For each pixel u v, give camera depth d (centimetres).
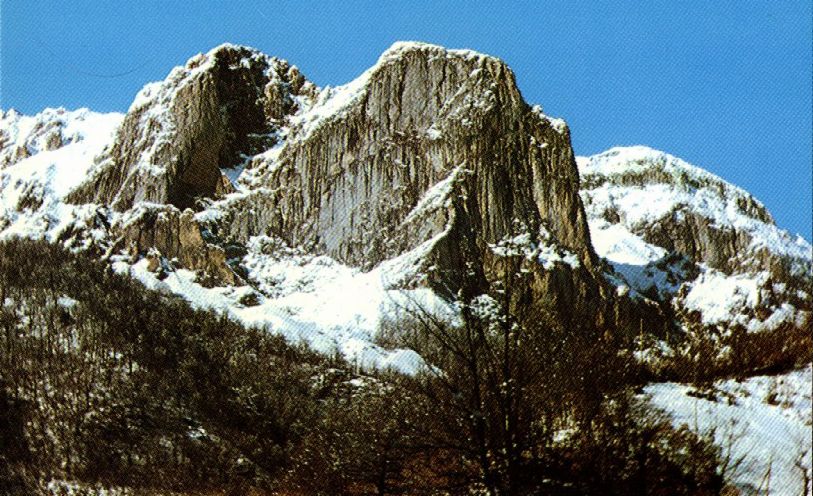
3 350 11194
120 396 10506
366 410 4619
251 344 12494
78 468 9450
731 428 3766
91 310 12444
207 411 10138
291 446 8294
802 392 3997
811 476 3447
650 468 3472
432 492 3666
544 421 3653
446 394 3769
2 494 9150
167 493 8806
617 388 3838
